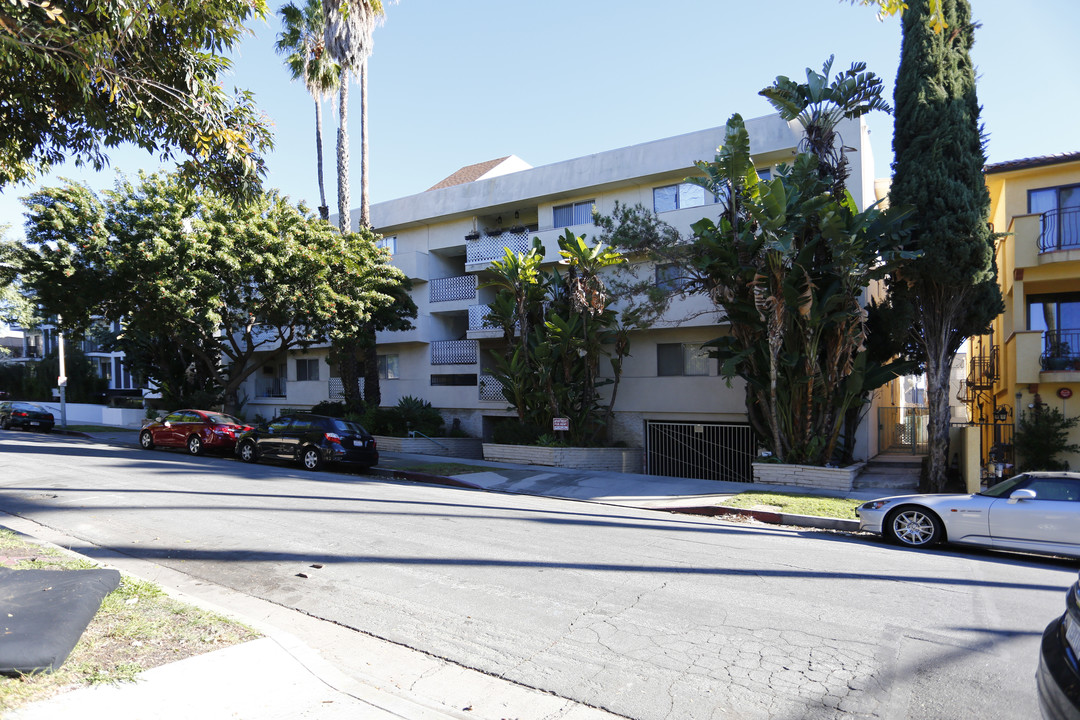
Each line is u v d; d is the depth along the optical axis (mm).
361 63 23172
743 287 14812
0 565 6031
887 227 13398
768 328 13953
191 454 19750
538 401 19016
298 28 24219
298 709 3869
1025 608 6004
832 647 5027
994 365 18031
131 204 20156
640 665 4703
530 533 8945
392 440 22062
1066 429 14922
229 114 9406
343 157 23609
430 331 26641
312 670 4391
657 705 4125
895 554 8359
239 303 21016
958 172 13406
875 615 5762
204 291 19859
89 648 4414
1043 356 15516
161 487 12219
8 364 48062
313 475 15344
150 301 20062
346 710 3900
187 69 8938
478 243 25125
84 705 3637
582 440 19266
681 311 20078
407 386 27172
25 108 8734
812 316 13828
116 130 9188
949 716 3971
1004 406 17016
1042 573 7469
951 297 13547
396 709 3953
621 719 3969
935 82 13609
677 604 5996
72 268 19031
